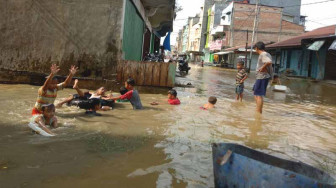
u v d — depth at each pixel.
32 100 6.99
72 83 9.70
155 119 6.00
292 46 24.83
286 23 45.50
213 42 51.59
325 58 21.69
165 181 3.12
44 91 5.20
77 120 5.54
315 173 2.64
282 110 8.54
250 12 45.56
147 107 7.34
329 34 21.16
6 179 2.94
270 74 7.60
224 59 49.25
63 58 9.72
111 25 9.69
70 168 3.30
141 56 17.86
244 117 6.95
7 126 4.77
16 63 9.67
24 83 9.73
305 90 15.51
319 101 11.48
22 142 4.06
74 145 4.07
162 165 3.54
